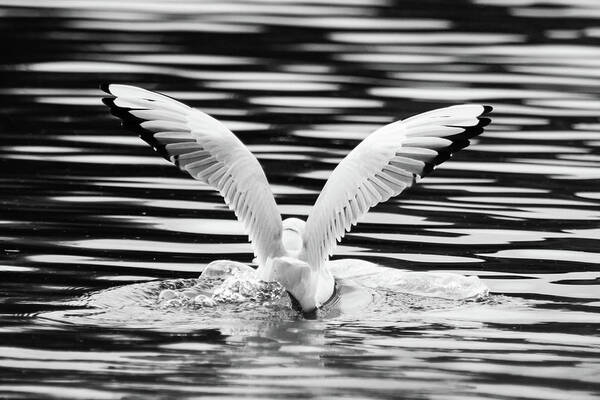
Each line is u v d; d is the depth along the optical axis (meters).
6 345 10.72
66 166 17.92
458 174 17.91
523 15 31.28
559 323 11.69
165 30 28.80
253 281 12.14
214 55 26.23
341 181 12.12
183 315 11.71
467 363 10.49
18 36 27.67
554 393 9.76
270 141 19.47
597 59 26.39
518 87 23.72
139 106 12.27
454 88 23.52
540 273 13.41
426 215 15.87
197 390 9.68
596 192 16.80
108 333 11.12
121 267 13.35
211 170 12.26
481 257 14.03
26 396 9.53
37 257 13.62
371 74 24.75
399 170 12.26
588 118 21.25
